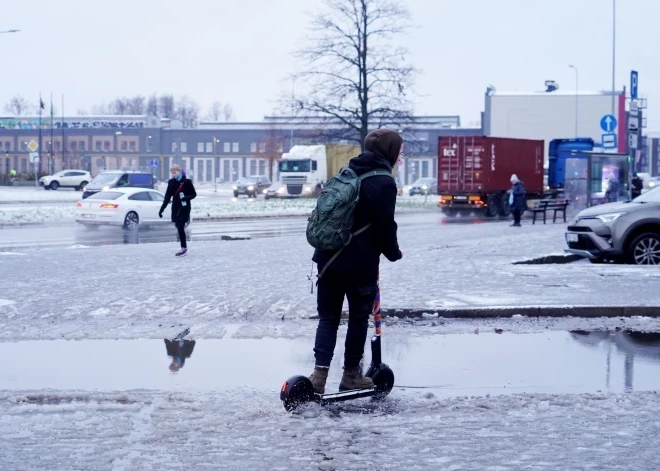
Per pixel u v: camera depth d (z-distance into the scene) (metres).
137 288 12.72
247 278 14.02
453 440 5.39
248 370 7.59
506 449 5.20
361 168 6.24
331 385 6.95
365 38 47.72
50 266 16.00
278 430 5.58
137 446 5.23
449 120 118.81
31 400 6.38
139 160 124.56
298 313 10.48
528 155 45.38
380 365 6.55
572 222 17.00
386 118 48.47
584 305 10.56
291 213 42.03
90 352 8.39
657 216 16.19
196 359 8.06
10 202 52.34
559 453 5.13
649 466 4.89
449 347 8.66
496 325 9.95
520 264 16.36
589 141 48.00
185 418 5.85
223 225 34.22
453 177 43.03
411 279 13.62
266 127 123.25
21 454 5.07
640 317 10.41
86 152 125.50
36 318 10.30
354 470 4.80
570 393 6.70
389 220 6.19
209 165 124.56
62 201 54.88
